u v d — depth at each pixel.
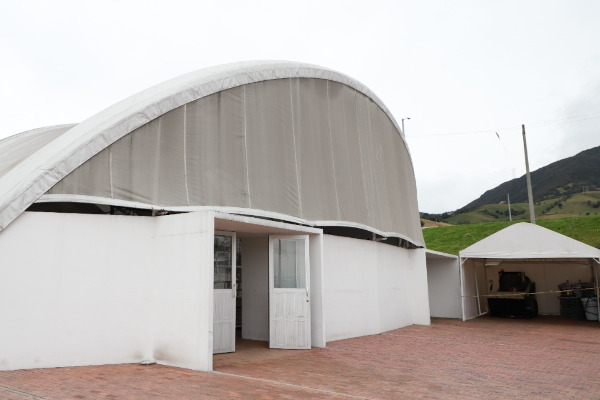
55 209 7.71
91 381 6.32
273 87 11.70
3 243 7.04
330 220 12.26
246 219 8.55
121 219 8.11
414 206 19.77
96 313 7.65
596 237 33.78
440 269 20.20
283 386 6.38
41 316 7.21
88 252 7.72
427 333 13.84
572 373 8.01
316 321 10.41
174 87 9.68
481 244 18.25
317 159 12.47
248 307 11.40
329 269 11.73
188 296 7.64
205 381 6.49
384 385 6.71
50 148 8.85
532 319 18.72
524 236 17.61
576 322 17.44
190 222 7.84
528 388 6.77
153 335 8.00
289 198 11.29
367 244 13.51
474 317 19.61
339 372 7.61
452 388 6.63
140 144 8.75
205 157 9.70
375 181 15.09
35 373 6.74
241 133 10.58
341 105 13.99
